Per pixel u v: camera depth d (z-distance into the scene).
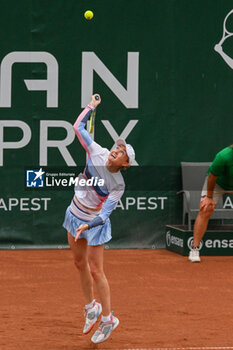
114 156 18.25
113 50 36.09
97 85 36.06
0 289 26.19
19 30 35.41
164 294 25.62
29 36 35.47
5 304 23.56
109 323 18.39
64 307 23.19
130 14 36.16
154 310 22.97
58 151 35.94
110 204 18.33
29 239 36.03
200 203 32.88
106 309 18.45
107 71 36.06
